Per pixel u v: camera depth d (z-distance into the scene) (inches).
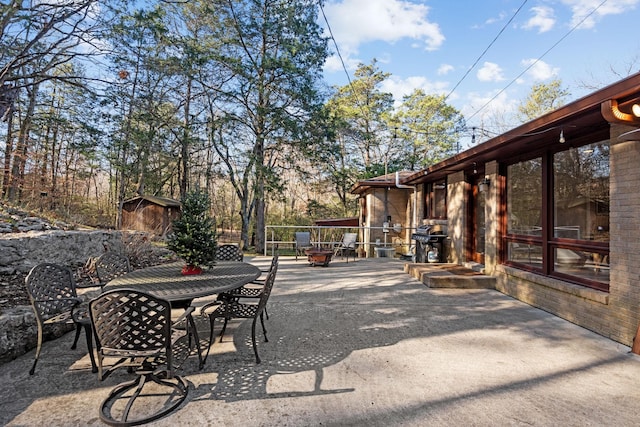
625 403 89.0
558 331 144.7
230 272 143.6
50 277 123.0
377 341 134.0
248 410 86.0
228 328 149.6
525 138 165.6
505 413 84.5
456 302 193.8
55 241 214.8
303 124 507.2
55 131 448.1
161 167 642.8
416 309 179.2
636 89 100.6
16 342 116.2
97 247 262.2
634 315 124.2
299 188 873.5
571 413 84.5
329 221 565.0
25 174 373.7
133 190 694.5
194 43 466.6
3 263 178.5
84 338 136.6
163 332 85.5
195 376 104.6
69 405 88.1
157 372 88.7
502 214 227.0
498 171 227.0
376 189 476.7
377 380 101.9
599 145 147.4
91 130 390.0
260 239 538.9
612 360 115.7
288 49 472.7
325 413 84.5
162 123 518.6
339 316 166.9
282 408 86.8
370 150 888.3
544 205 180.9
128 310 83.7
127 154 508.1
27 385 98.3
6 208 282.8
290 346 128.9
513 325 153.0
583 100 119.9
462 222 281.7
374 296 208.2
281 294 213.6
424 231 323.6
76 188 514.0
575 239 161.2
